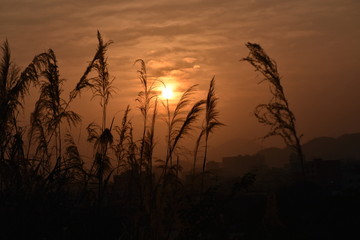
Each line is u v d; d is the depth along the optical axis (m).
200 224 8.48
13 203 7.74
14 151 8.45
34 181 8.25
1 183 8.09
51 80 9.76
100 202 9.05
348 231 9.59
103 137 9.45
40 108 9.72
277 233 9.79
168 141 9.65
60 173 8.38
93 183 9.14
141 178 9.52
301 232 9.83
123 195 9.62
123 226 8.98
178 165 9.37
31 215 7.74
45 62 9.72
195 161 9.63
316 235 9.69
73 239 8.38
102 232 8.90
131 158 9.69
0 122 8.75
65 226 8.30
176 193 9.13
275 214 9.99
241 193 9.22
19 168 8.26
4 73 9.39
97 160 9.27
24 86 9.21
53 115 9.85
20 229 7.60
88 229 8.62
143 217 8.99
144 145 9.70
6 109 8.88
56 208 8.07
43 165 8.75
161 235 8.78
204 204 8.46
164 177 9.28
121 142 10.12
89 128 9.85
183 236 8.55
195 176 9.45
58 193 8.22
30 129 9.60
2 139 8.55
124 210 9.27
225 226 9.15
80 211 8.84
